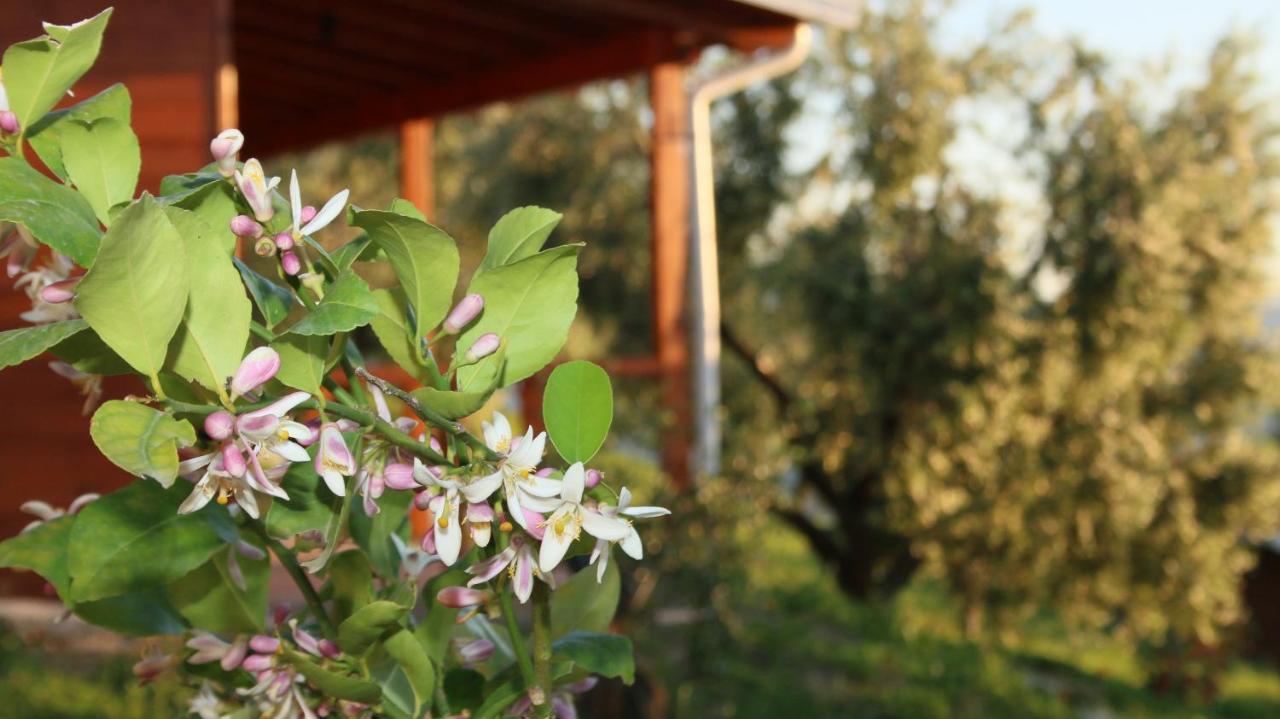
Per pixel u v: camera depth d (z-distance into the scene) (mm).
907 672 10922
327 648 1057
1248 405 17375
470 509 888
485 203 18188
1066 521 16000
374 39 8547
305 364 948
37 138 1015
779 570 17719
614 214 17828
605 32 8305
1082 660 17031
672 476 7535
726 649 6309
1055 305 15922
